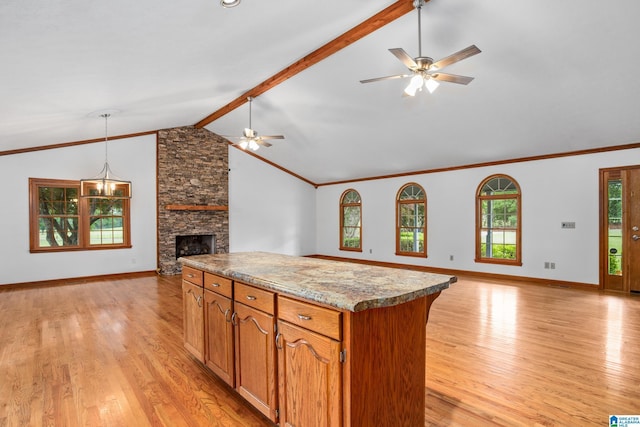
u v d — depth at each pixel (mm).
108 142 7230
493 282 6566
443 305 4965
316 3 3012
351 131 6859
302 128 7262
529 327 4016
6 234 6301
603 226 5789
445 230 7805
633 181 5512
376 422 1730
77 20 2318
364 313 1665
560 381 2730
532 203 6539
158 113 5965
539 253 6469
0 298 5523
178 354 3311
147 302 5281
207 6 2588
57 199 6777
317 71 4980
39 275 6598
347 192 10148
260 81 5387
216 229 8578
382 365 1756
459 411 2328
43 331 3961
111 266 7301
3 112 3947
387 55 4281
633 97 4266
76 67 3119
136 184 7562
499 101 4867
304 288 1861
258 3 2738
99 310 4836
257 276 2225
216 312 2672
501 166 6918
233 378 2473
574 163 6055
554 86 4316
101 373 2918
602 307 4828
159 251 7742
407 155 7418
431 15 3482
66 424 2207
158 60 3447
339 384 1643
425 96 5156
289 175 10359
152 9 2416
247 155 9484
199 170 8328
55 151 6691
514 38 3643
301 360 1862
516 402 2436
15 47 2508
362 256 9633
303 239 10711
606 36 3400
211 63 3986
